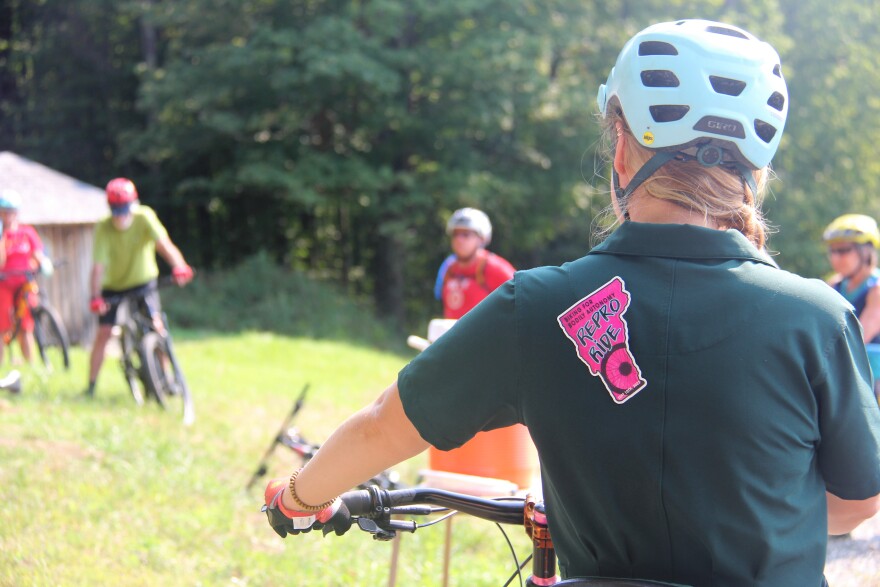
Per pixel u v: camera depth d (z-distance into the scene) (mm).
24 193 15094
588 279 1710
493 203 22438
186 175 26203
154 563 4984
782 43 24516
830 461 1664
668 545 1640
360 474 1902
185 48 24031
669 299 1652
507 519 2301
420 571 5512
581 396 1658
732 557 1599
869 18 28156
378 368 15180
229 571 5129
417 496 2305
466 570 5652
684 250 1696
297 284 21078
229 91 21359
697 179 1756
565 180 23328
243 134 22688
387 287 25062
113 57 27812
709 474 1590
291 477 2035
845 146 27734
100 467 6609
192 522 5770
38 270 11031
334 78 20391
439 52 21375
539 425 1697
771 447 1584
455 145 22969
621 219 1880
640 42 1812
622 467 1631
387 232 21938
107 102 27688
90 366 9359
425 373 1775
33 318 10969
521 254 28094
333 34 20609
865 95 28156
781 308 1627
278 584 5039
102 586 4488
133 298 9203
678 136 1736
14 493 5574
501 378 1720
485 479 3514
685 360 1611
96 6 26203
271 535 5891
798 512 1626
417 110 22906
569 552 1802
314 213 25562
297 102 22031
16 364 11211
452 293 8609
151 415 8641
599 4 24234
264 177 20750
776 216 26266
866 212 28875
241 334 17688
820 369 1612
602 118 1965
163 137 22906
